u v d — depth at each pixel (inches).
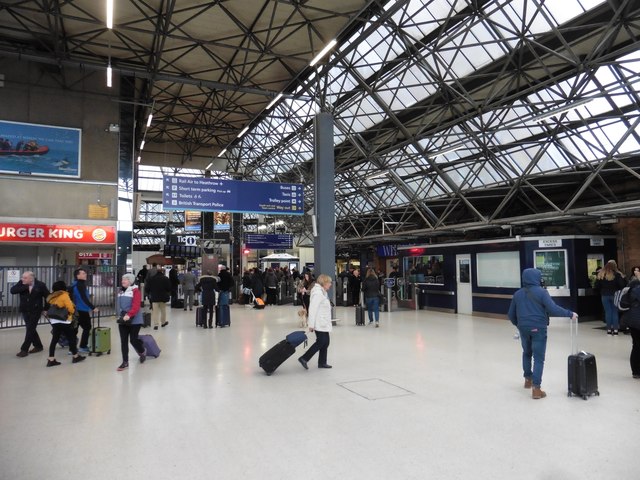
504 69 523.8
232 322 590.9
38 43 631.2
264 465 156.9
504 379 275.1
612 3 405.7
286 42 613.9
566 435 182.7
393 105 753.0
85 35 596.1
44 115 652.7
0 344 414.3
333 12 492.4
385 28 610.5
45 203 643.5
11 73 639.1
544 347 236.5
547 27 493.7
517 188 710.5
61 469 154.3
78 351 364.8
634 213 562.6
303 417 207.2
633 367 275.6
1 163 623.2
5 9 527.2
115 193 681.6
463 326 528.4
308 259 1696.6
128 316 311.1
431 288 729.0
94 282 615.2
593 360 238.1
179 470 153.2
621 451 166.7
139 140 1063.0
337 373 293.6
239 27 545.0
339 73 727.1
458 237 967.0
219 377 285.1
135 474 150.4
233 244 1163.3
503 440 177.9
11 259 692.1
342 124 888.9
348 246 1392.7
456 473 149.9
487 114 668.7
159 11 527.2
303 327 536.7
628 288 280.5
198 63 690.8
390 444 174.7
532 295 239.6
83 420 204.8
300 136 969.5
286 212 630.5
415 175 929.5
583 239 570.9
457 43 573.9
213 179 600.7
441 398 235.8
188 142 1179.9
